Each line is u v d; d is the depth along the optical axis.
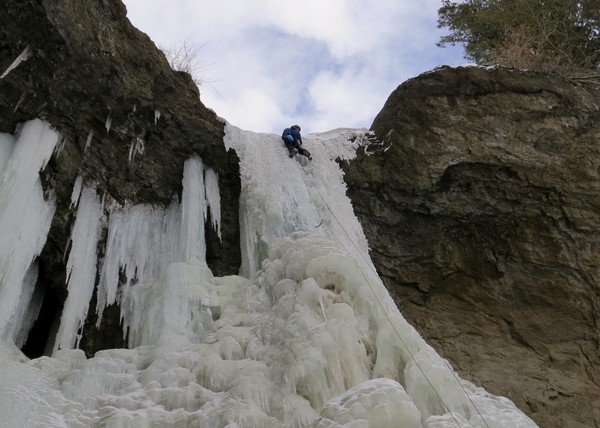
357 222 10.53
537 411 9.55
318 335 6.02
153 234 9.67
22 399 5.52
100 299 8.79
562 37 14.09
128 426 5.32
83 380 6.12
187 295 7.69
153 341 7.30
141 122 9.46
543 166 10.62
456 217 10.93
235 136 10.31
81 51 8.30
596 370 10.05
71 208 8.88
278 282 7.42
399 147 10.85
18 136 8.56
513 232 10.89
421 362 6.07
